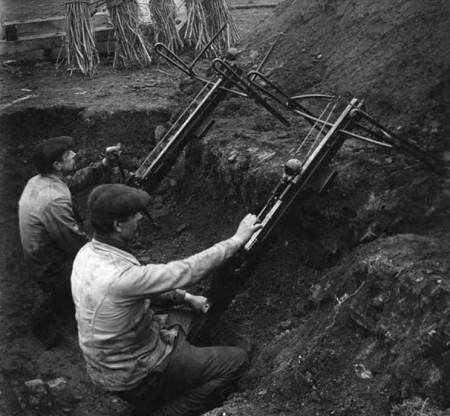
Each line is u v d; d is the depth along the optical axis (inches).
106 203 152.6
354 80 217.0
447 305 138.1
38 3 338.3
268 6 389.4
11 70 314.7
